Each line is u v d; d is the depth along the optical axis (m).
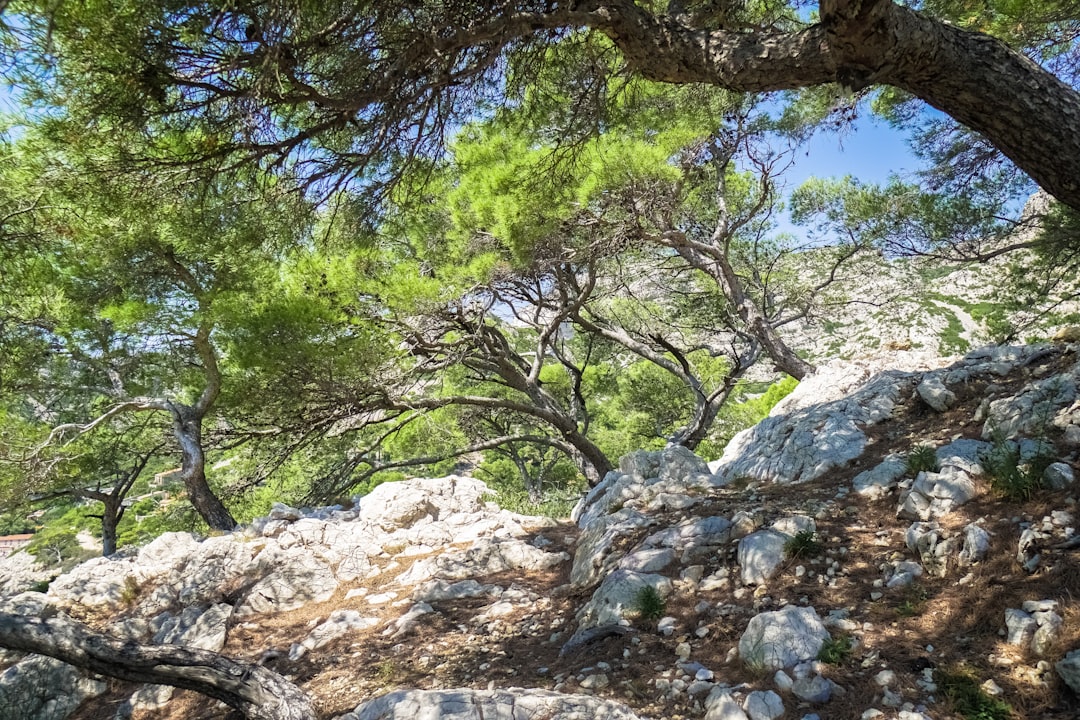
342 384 9.23
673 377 20.45
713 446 20.47
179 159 3.94
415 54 3.57
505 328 16.08
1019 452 5.11
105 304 10.30
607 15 3.46
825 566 4.98
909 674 3.64
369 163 4.76
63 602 7.73
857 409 7.84
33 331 10.77
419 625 6.20
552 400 13.17
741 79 3.44
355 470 15.11
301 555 7.93
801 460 7.48
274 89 3.40
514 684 4.62
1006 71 3.15
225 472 15.93
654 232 10.99
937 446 6.21
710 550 5.68
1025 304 9.40
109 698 5.91
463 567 7.62
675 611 5.02
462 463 31.34
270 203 4.68
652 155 8.32
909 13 3.04
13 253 5.80
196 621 6.94
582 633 5.01
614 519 7.02
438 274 9.88
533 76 4.92
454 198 9.49
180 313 10.33
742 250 14.92
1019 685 3.36
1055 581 3.83
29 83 3.20
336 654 5.91
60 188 4.37
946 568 4.46
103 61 3.10
